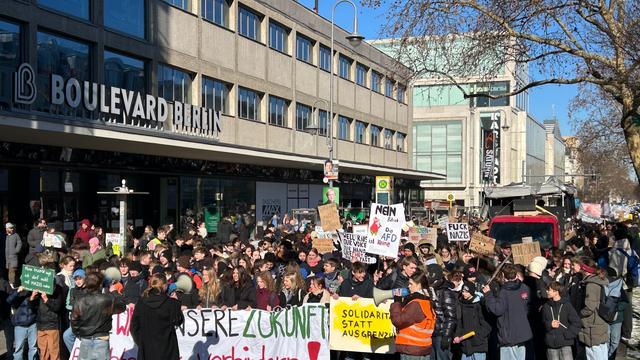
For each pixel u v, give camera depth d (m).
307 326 10.62
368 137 51.50
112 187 24.72
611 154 47.09
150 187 27.11
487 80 18.27
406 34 17.61
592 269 10.98
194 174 29.03
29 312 10.51
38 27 20.72
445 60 19.89
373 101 52.38
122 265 11.15
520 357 9.55
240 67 33.09
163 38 27.00
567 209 34.16
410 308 8.68
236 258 13.41
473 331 9.67
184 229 26.00
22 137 18.61
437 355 10.08
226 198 31.98
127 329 10.55
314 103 41.88
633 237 17.42
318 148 42.69
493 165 78.25
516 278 9.77
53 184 21.91
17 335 10.52
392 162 57.03
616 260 15.56
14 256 17.30
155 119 23.83
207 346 10.67
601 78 17.77
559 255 12.54
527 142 97.75
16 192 20.59
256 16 35.25
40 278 9.94
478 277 11.47
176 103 25.31
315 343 10.59
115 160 24.05
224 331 10.70
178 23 28.06
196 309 10.72
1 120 15.23
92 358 8.80
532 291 10.78
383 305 10.41
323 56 43.69
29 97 18.47
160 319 8.43
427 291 8.95
